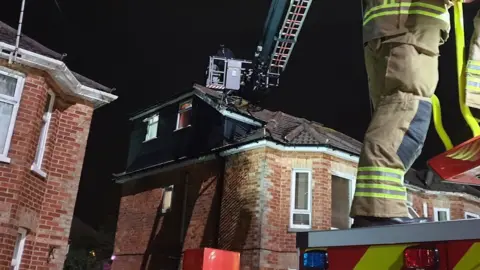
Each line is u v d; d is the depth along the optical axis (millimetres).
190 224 15195
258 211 13086
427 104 2680
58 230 9203
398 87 2680
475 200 17641
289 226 13320
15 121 8508
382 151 2578
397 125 2613
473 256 1789
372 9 2895
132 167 19219
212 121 16250
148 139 18969
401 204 2506
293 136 14492
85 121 9977
